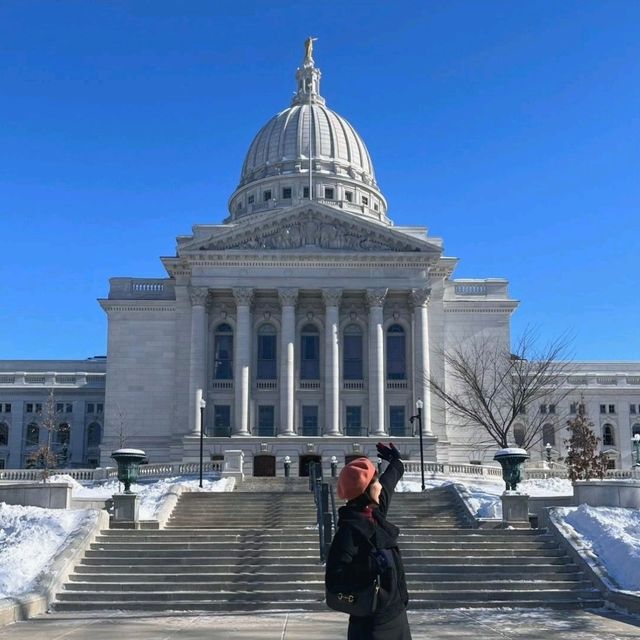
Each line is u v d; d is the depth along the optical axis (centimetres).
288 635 1862
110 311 8788
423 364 8206
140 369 8681
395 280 8362
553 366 8806
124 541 2948
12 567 2525
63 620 2169
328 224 8462
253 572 2627
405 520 3688
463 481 6262
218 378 8469
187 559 2712
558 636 1853
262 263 8344
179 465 6425
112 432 8544
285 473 7100
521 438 8975
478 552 2806
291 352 8219
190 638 1825
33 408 11719
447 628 1983
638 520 2980
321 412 8369
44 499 3475
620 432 11444
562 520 3028
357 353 8556
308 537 2956
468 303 8769
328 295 8294
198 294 8300
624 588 2423
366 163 12900
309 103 13312
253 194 12300
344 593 783
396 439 7969
